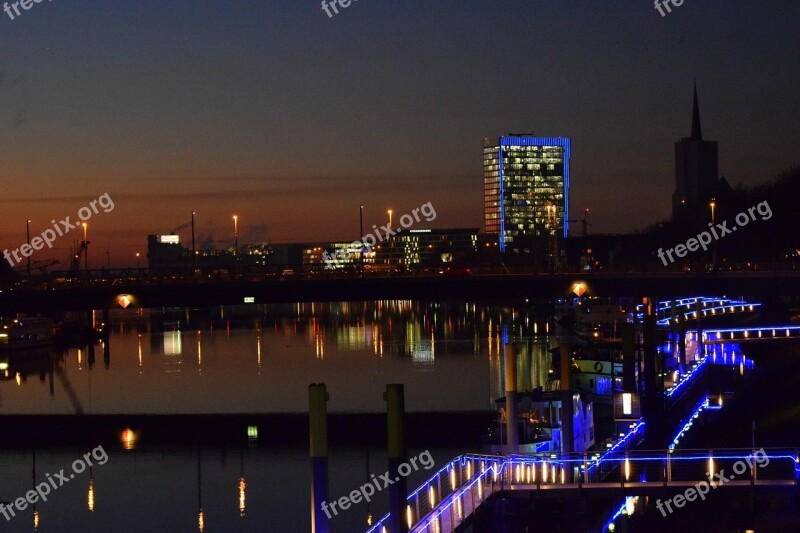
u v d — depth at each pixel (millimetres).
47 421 157375
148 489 116562
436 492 96625
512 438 86875
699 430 129500
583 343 171375
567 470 85625
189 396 180500
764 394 137500
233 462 128250
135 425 152750
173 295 174375
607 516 92438
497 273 195125
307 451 133625
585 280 171750
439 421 144125
